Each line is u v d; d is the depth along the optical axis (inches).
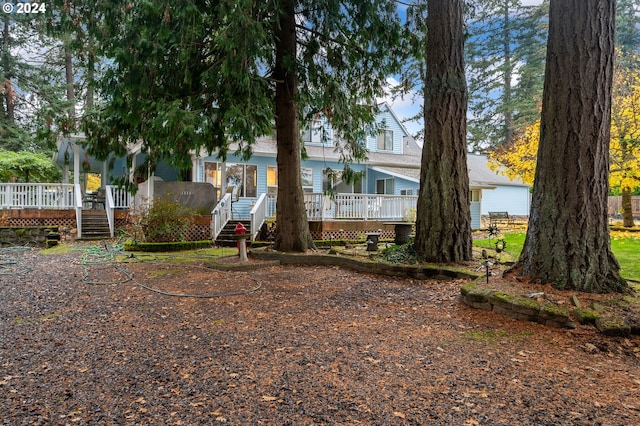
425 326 156.8
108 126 314.8
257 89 270.5
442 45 268.5
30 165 624.4
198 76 294.4
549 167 176.4
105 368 115.0
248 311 179.5
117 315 171.9
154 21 253.8
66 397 97.1
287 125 345.1
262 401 95.2
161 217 413.7
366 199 518.6
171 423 85.3
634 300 155.2
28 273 270.1
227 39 240.5
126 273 269.0
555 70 174.9
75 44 269.4
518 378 108.5
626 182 530.3
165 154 296.0
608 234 171.6
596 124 168.6
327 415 88.7
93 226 492.7
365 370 113.8
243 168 599.5
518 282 184.2
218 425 84.5
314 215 489.7
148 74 269.1
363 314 174.9
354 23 341.4
